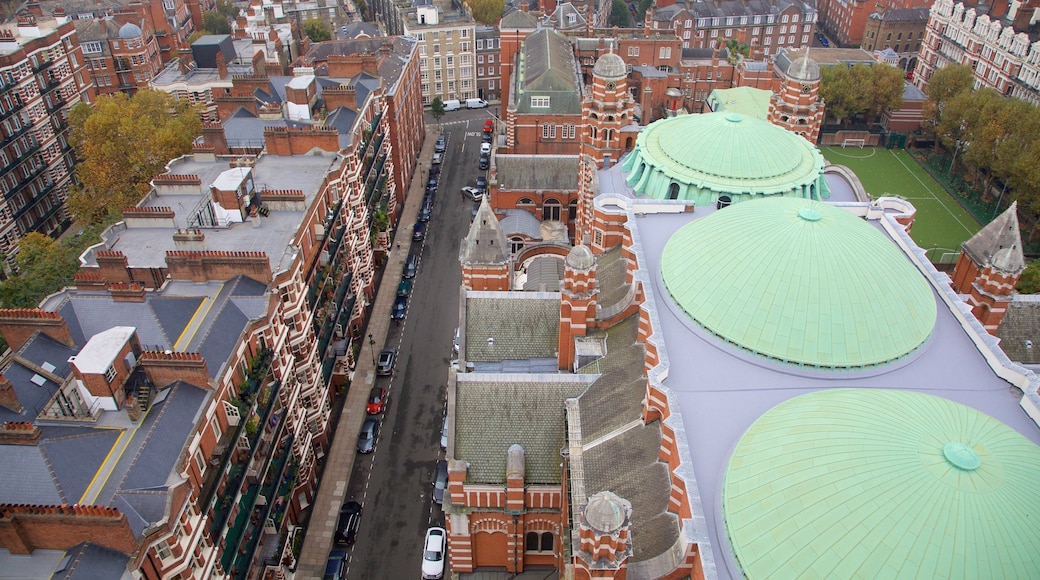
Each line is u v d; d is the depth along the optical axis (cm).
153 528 4753
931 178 15862
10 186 12381
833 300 5512
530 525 6538
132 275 7325
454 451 6412
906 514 3841
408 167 15000
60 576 4512
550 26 16962
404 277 12106
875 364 5450
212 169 9850
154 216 8250
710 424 5109
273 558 6700
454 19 18988
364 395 9725
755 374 5506
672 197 8138
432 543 7438
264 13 17862
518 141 13250
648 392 5469
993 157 13750
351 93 11219
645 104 15488
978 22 17350
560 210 11988
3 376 5541
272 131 9819
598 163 9319
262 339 6931
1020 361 7544
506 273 8200
